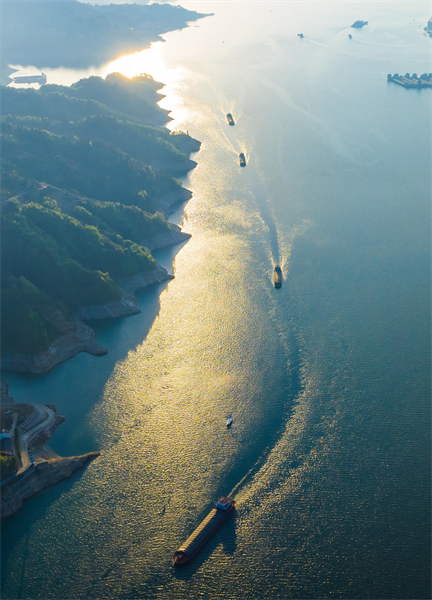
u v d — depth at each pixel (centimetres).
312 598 14638
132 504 17412
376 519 16425
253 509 16900
